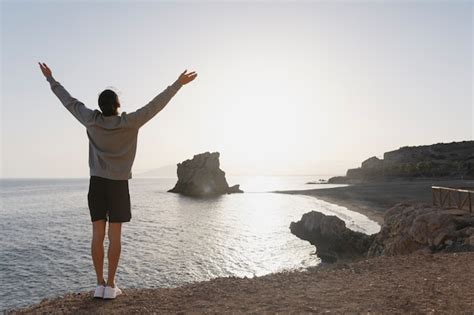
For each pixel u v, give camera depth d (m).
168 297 4.95
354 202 68.25
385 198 66.88
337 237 31.06
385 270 6.69
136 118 4.34
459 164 124.62
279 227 46.38
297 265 25.92
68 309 4.37
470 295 4.62
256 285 5.71
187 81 4.60
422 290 4.97
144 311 4.27
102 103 4.47
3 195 139.88
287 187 199.50
